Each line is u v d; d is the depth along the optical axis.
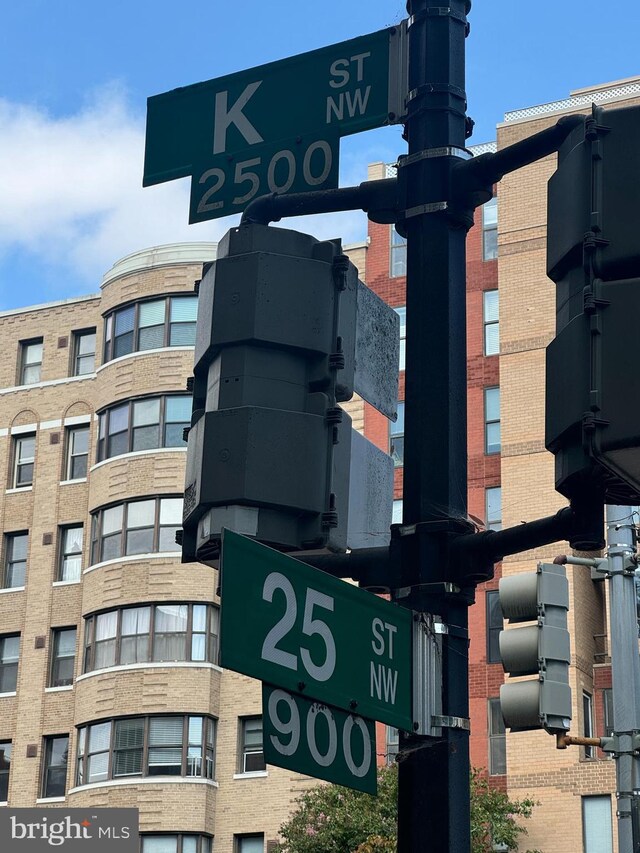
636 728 17.12
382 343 6.93
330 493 6.20
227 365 6.38
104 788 39.31
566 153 5.70
